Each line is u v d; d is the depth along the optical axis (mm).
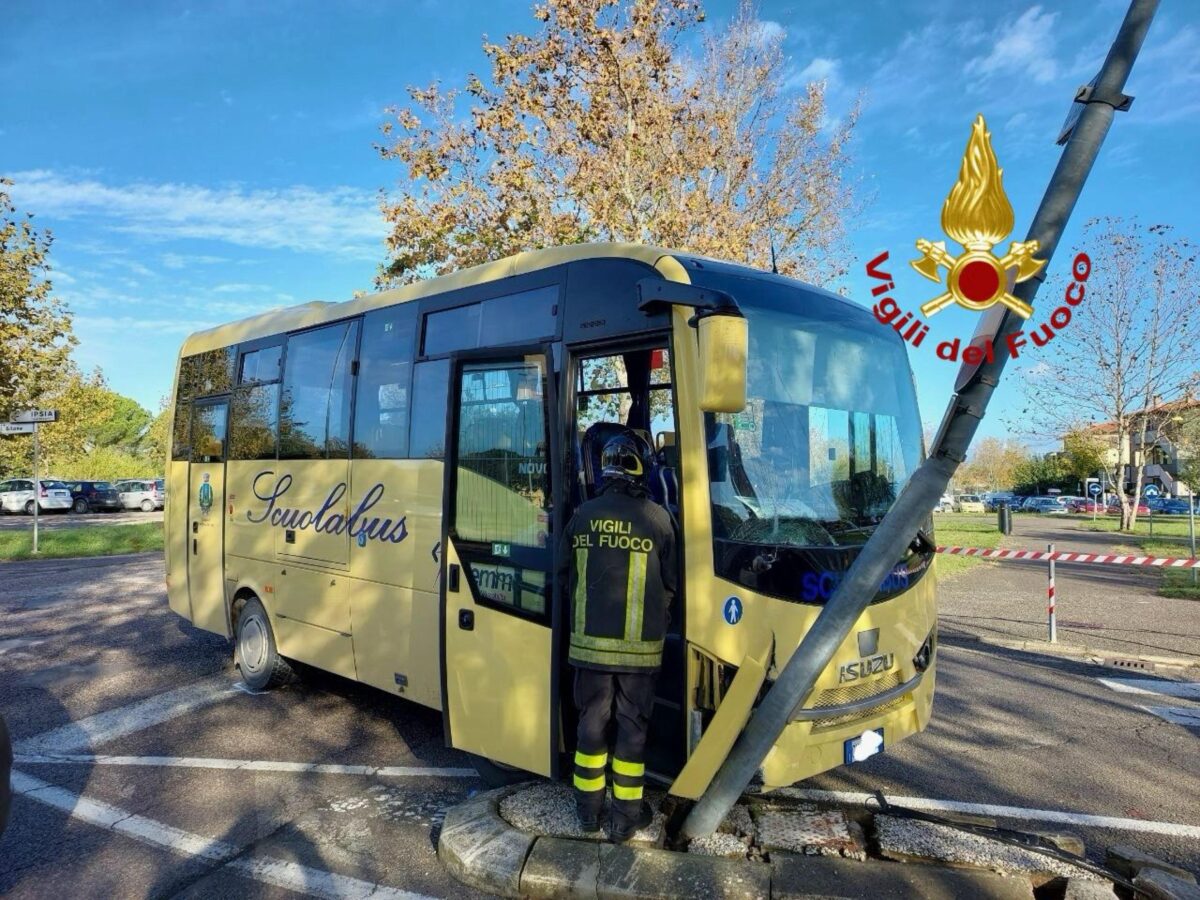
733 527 3926
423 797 5043
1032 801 4984
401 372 5785
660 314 4074
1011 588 14602
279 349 7250
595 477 4434
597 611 3879
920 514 3359
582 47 16094
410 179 17250
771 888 3574
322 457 6520
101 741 6066
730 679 3824
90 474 54094
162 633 10000
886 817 4281
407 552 5559
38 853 4316
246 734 6238
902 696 4363
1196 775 5430
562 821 4195
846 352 4805
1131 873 3861
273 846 4383
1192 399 27297
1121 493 31453
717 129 17500
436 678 5289
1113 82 3055
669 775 4109
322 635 6426
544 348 4559
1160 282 27484
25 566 17375
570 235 16484
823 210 19172
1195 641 9648
